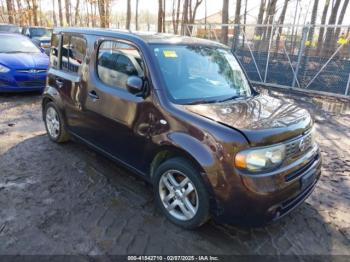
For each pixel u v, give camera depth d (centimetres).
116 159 359
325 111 830
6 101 733
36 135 516
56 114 461
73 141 485
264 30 1350
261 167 246
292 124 274
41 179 370
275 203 249
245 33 1311
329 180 413
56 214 303
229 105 305
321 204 350
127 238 274
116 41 347
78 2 2875
